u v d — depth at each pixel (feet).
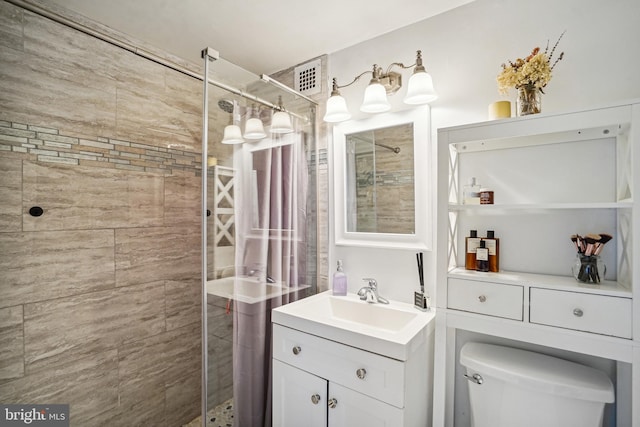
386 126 5.46
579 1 4.01
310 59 6.52
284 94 5.48
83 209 5.04
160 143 6.06
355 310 5.32
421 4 4.80
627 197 3.41
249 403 4.92
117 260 5.44
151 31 5.53
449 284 4.12
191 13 5.03
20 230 4.42
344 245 5.89
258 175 5.00
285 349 4.70
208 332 4.33
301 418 4.49
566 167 4.11
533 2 4.29
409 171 5.23
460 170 4.83
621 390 3.63
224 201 4.49
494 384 3.88
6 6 4.25
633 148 3.10
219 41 5.85
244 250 4.81
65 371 4.85
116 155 5.42
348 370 4.01
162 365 6.06
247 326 4.89
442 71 4.98
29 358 4.51
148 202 5.88
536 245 4.26
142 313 5.78
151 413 5.88
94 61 5.15
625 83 3.76
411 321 4.38
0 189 4.23
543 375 3.60
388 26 5.39
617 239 3.75
